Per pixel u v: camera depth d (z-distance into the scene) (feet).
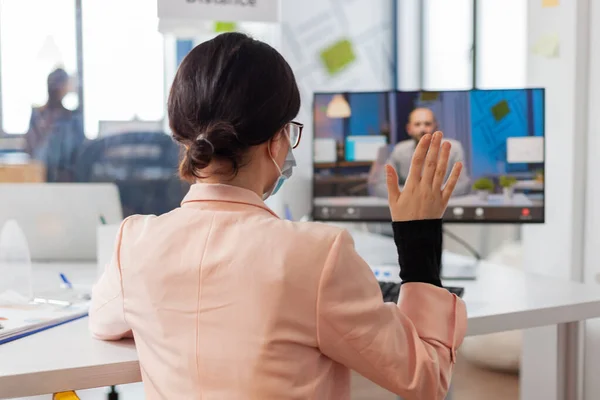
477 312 4.50
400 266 3.38
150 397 3.06
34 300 4.93
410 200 3.35
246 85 2.92
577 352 5.74
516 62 11.23
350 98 6.19
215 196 3.08
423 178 3.35
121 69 15.78
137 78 15.85
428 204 3.34
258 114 2.92
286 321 2.76
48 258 6.85
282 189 7.38
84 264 6.84
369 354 2.86
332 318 2.78
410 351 3.00
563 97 6.46
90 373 3.47
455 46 13.21
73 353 3.66
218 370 2.81
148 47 15.81
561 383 5.77
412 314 3.24
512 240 11.98
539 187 5.92
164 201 16.22
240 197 3.07
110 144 15.92
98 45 15.64
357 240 7.72
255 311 2.77
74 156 15.72
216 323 2.83
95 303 3.65
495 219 5.98
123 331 3.66
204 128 2.96
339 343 2.83
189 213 3.08
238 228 2.94
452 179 3.36
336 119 6.22
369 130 6.18
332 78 14.58
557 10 6.49
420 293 3.27
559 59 6.49
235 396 2.78
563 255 6.55
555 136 6.59
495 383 9.30
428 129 6.04
